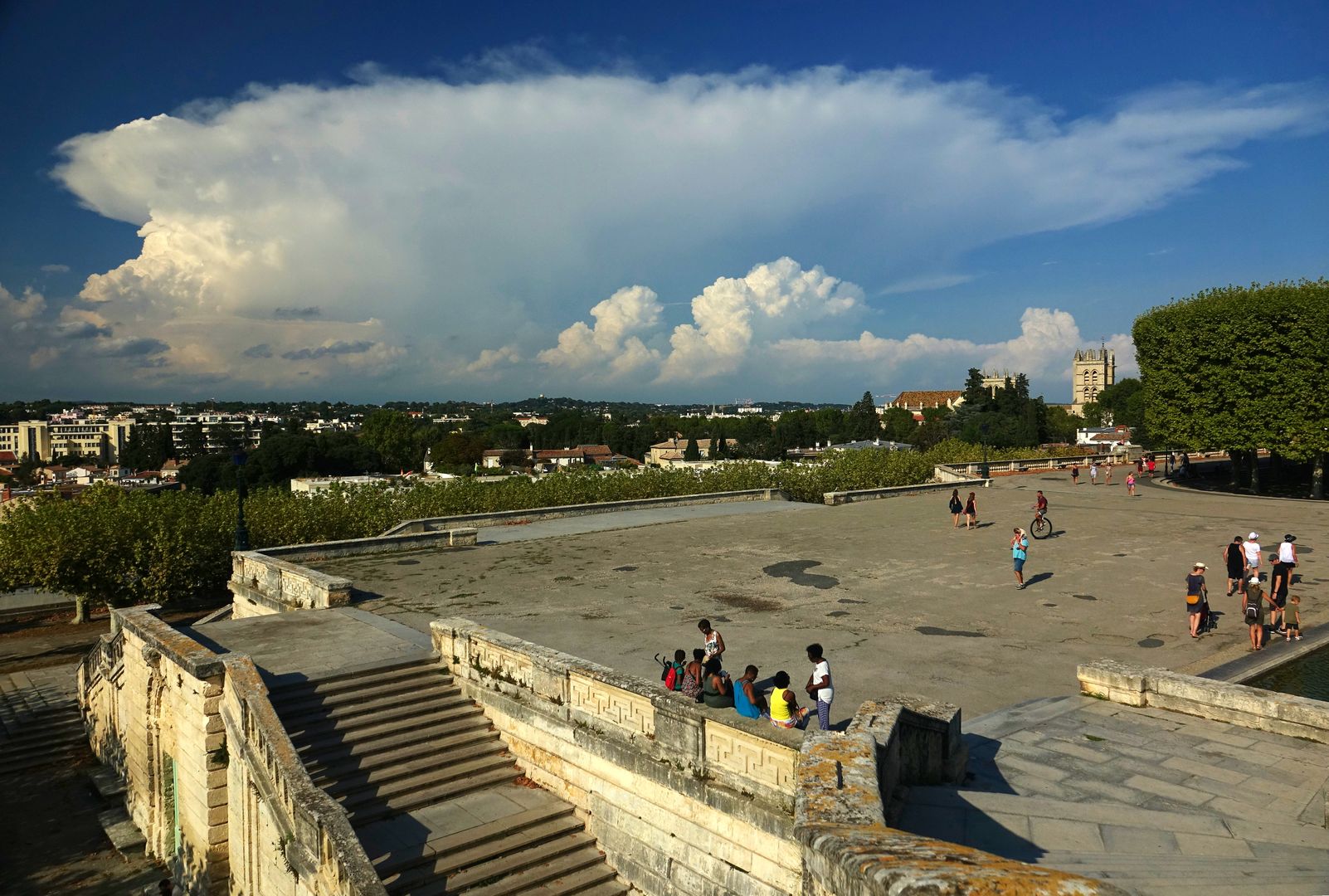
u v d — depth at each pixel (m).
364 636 18.80
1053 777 11.41
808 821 7.40
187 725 17.83
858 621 19.80
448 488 46.88
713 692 12.37
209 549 40.19
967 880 4.93
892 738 10.23
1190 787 10.97
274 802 13.66
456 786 14.24
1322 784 11.05
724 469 55.03
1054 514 38.59
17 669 38.72
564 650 17.38
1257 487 47.09
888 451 62.50
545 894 12.17
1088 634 18.61
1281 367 44.00
